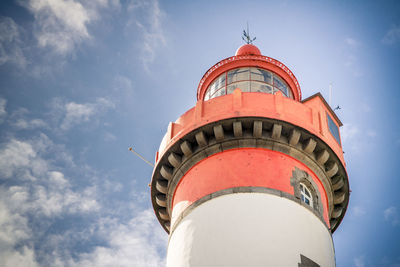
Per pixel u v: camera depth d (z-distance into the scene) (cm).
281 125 2080
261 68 2536
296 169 2059
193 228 1911
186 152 2148
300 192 1997
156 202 2327
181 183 2164
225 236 1827
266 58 2528
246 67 2538
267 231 1822
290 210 1906
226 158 2064
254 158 2038
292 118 2103
